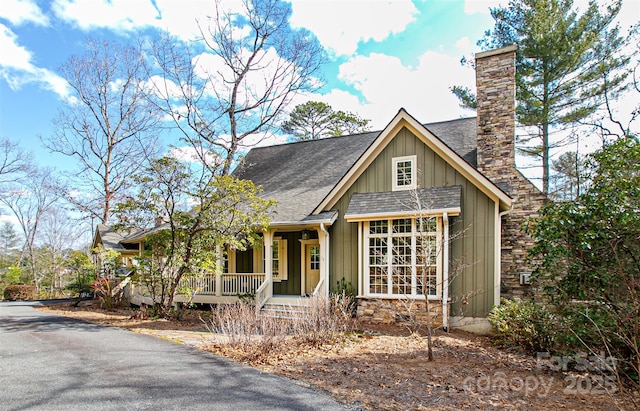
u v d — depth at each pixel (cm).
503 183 1211
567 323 737
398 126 1239
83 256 1780
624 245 665
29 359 718
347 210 1212
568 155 1856
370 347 859
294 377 630
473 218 1123
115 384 581
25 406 493
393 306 1121
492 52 1262
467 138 1421
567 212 726
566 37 1875
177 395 539
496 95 1248
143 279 1286
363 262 1191
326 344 865
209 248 1291
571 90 1972
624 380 634
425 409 509
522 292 1155
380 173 1258
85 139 2473
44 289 3170
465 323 1088
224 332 862
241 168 1878
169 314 1252
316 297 1023
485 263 1095
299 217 1310
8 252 4609
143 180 1184
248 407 500
